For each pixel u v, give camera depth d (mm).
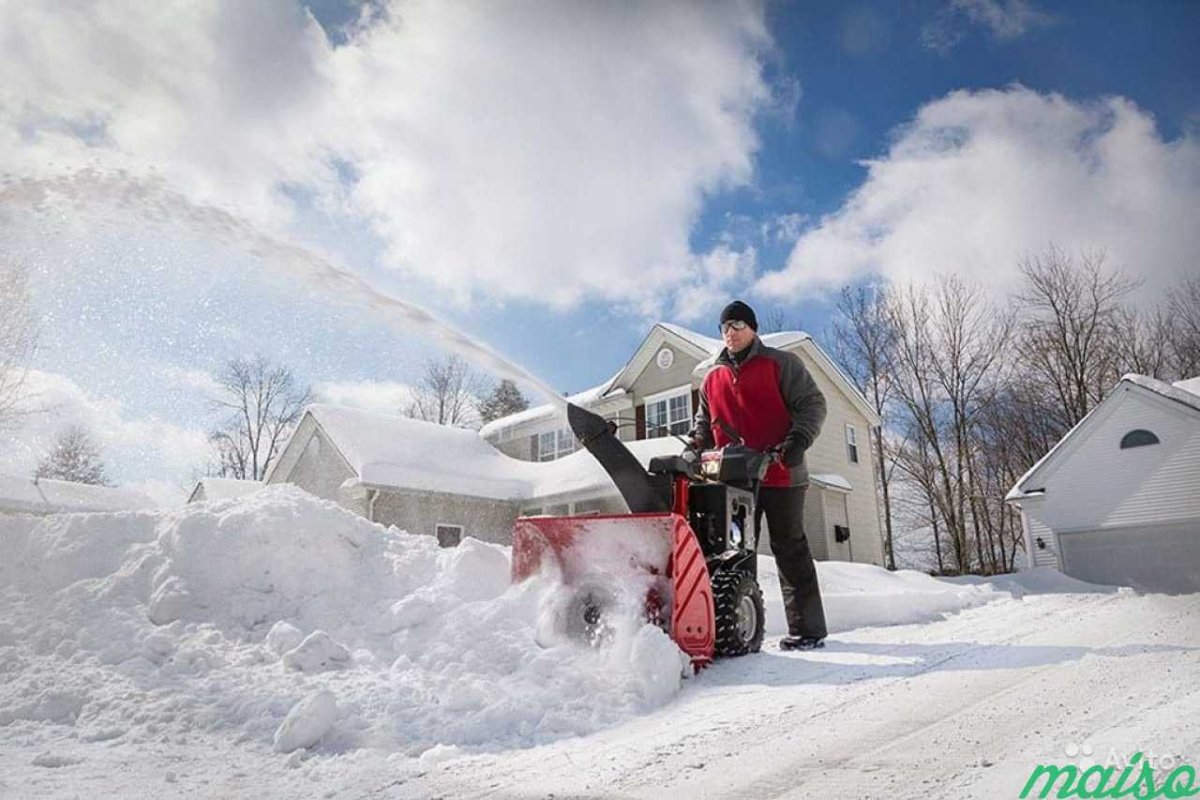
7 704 2910
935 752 2234
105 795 2102
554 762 2375
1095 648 3910
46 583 3984
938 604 7023
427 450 16500
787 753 2326
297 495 4859
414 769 2338
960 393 27125
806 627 4621
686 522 3902
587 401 19234
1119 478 14922
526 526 4207
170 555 4141
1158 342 26062
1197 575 14062
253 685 3092
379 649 3641
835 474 18234
